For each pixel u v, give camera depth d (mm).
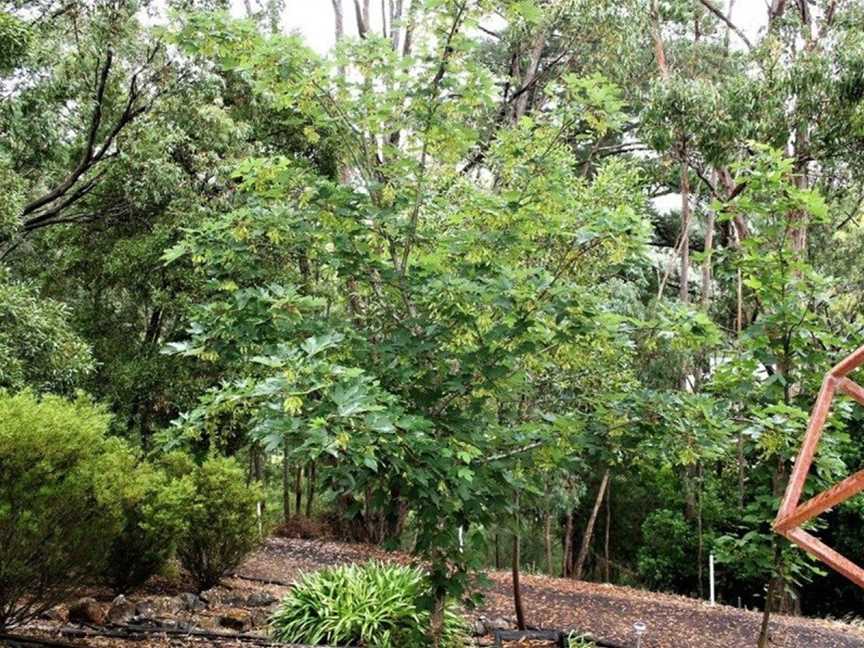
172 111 11328
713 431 5035
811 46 12070
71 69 10984
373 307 5348
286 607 6648
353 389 3582
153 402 12031
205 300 11383
